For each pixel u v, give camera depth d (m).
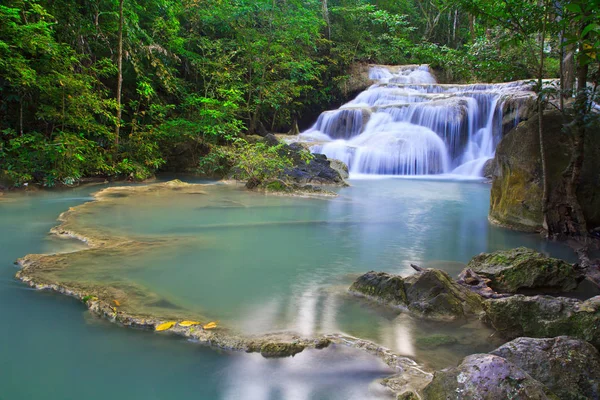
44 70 9.60
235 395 2.10
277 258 4.44
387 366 2.39
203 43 15.31
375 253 4.77
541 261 3.81
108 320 2.87
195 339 2.64
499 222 6.45
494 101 14.59
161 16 14.42
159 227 5.69
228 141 14.09
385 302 3.27
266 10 16.77
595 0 2.83
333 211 7.34
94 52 12.35
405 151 14.20
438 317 3.03
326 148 14.40
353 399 2.08
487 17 5.66
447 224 6.46
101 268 3.87
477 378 1.89
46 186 9.09
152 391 2.12
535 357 2.14
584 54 3.31
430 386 2.03
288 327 2.82
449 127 14.76
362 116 16.69
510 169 6.32
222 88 14.00
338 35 22.58
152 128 12.14
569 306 2.69
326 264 4.28
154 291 3.36
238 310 3.06
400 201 8.66
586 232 5.30
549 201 5.68
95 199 7.88
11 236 5.02
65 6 11.32
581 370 2.06
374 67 22.33
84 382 2.18
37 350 2.48
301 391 2.14
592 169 5.54
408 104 16.03
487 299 3.29
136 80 13.09
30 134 9.37
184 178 11.90
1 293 3.29
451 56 7.82
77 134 10.20
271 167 10.27
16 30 8.59
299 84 20.08
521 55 9.91
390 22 23.23
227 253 4.56
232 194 8.98
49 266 3.87
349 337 2.71
